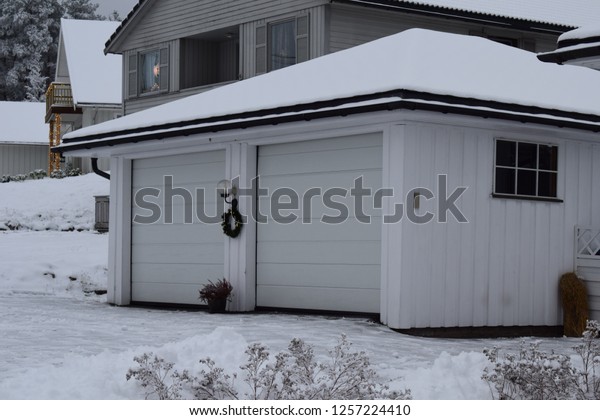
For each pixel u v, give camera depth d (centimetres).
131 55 3009
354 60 1481
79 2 8650
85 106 4247
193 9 2762
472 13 2417
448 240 1312
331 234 1406
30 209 3228
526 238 1405
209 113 1515
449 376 859
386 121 1285
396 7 2316
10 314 1481
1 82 7950
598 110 1436
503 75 1443
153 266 1727
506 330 1377
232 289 1532
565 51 1109
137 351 924
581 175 1478
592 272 1435
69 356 973
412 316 1270
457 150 1327
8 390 789
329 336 1165
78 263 2133
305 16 2373
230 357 885
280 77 1596
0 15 8075
